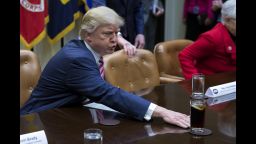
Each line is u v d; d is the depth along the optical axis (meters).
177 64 2.95
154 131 1.49
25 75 2.23
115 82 2.31
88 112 1.70
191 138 1.43
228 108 1.79
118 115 1.67
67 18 3.29
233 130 1.51
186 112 1.74
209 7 4.35
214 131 1.50
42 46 3.47
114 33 1.70
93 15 1.67
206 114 1.71
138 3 3.33
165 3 4.78
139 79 2.43
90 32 1.69
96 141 1.25
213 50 2.54
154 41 4.45
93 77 1.67
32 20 3.14
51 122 1.58
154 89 2.14
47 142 1.36
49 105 1.77
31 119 1.60
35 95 1.82
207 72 2.61
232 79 2.36
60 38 3.34
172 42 2.95
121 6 3.25
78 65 1.69
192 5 4.49
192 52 2.54
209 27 4.43
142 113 1.59
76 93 1.75
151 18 4.35
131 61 2.41
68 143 1.38
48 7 3.29
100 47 1.71
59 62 1.75
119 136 1.44
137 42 3.37
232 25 2.43
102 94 1.65
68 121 1.59
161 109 1.60
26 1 3.11
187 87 2.19
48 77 1.78
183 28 4.94
